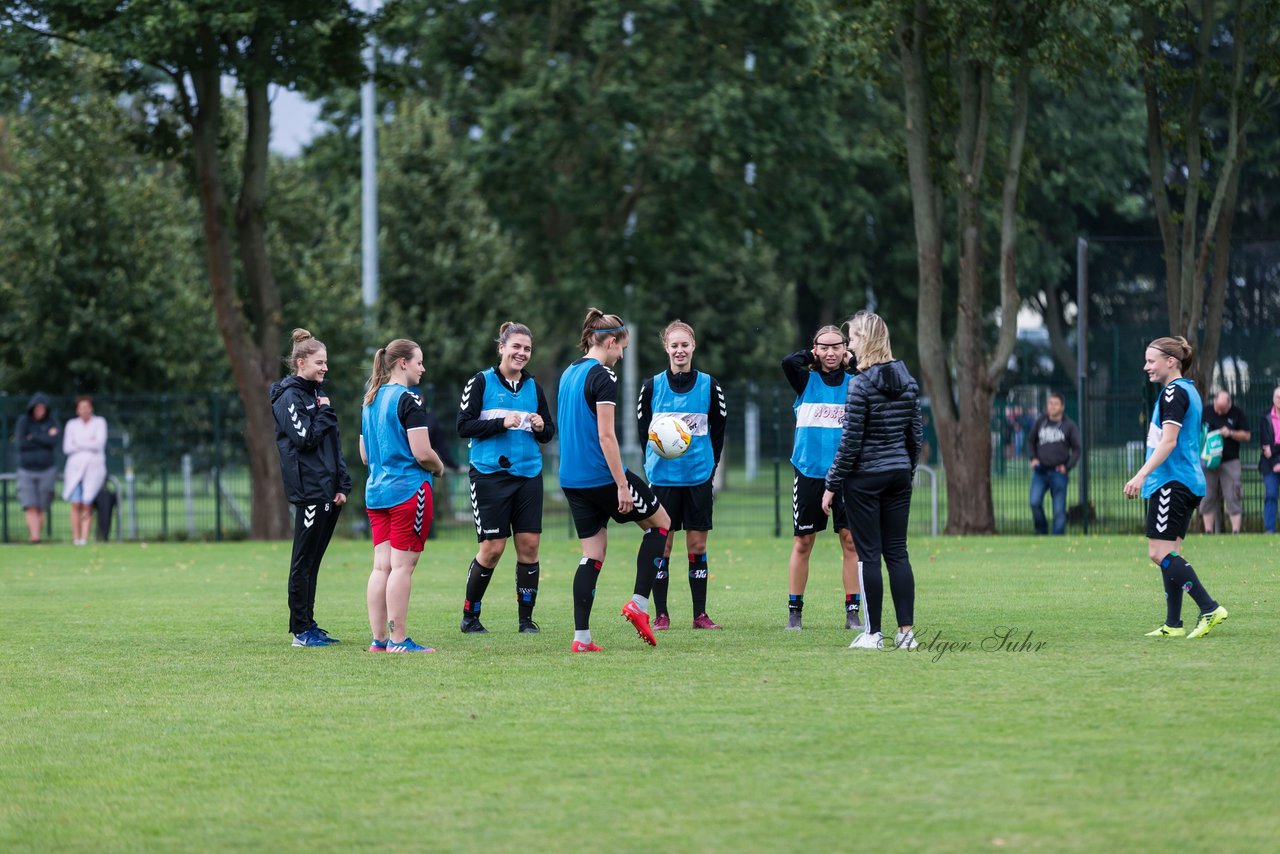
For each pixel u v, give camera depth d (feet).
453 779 44.91
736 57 257.75
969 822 38.81
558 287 291.38
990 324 321.52
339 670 67.10
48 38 168.86
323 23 176.65
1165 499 74.08
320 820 40.63
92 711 57.67
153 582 120.57
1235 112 161.38
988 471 169.37
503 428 80.12
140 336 213.05
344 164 274.16
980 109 165.99
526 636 79.46
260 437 184.96
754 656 69.00
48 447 176.65
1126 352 173.78
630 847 37.27
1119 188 291.99
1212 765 44.73
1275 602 88.63
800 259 343.26
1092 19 167.32
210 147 179.22
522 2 266.16
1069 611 86.28
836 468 70.28
